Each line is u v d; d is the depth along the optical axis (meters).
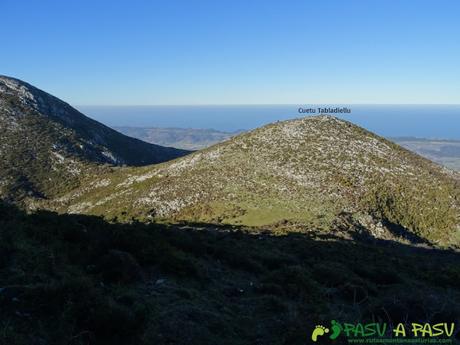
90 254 14.31
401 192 63.28
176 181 77.62
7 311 8.70
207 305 12.54
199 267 16.67
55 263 12.38
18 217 16.16
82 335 8.66
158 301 11.86
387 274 22.14
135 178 96.81
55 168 125.81
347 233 45.38
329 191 59.62
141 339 9.11
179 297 12.55
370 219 51.78
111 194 90.19
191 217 60.56
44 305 9.15
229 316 11.86
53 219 17.16
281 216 52.59
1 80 173.12
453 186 68.75
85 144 152.62
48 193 111.94
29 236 14.29
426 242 51.66
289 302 13.95
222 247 21.44
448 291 17.55
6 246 11.87
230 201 61.88
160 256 15.75
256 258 21.69
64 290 9.60
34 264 11.64
